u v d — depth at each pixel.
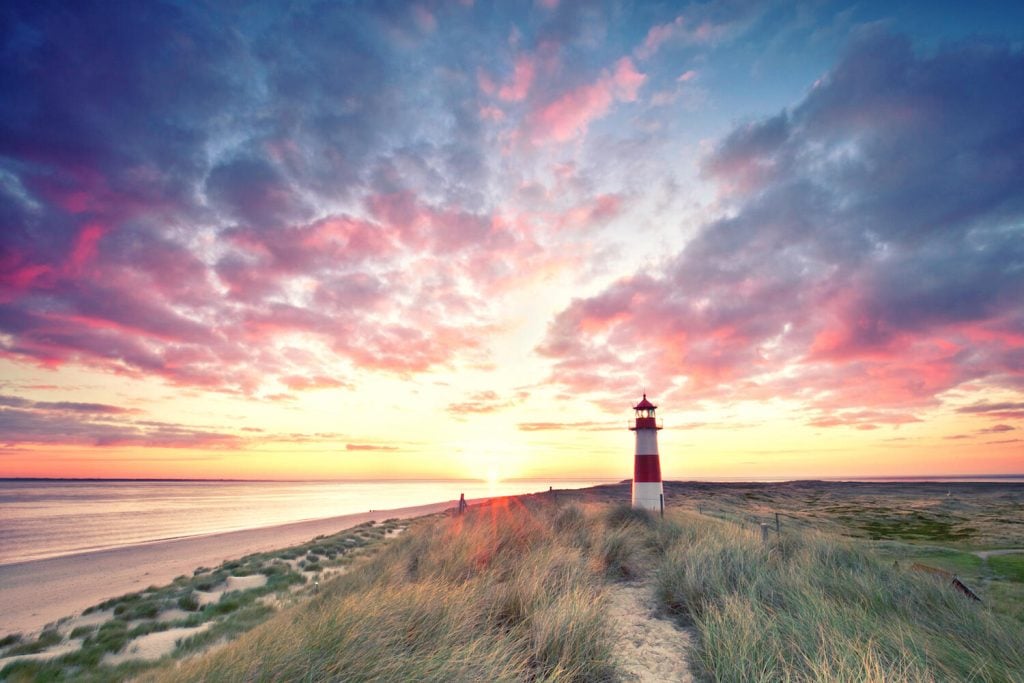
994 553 19.81
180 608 13.90
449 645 5.14
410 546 13.63
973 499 69.00
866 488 101.38
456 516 20.73
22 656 9.88
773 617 6.16
